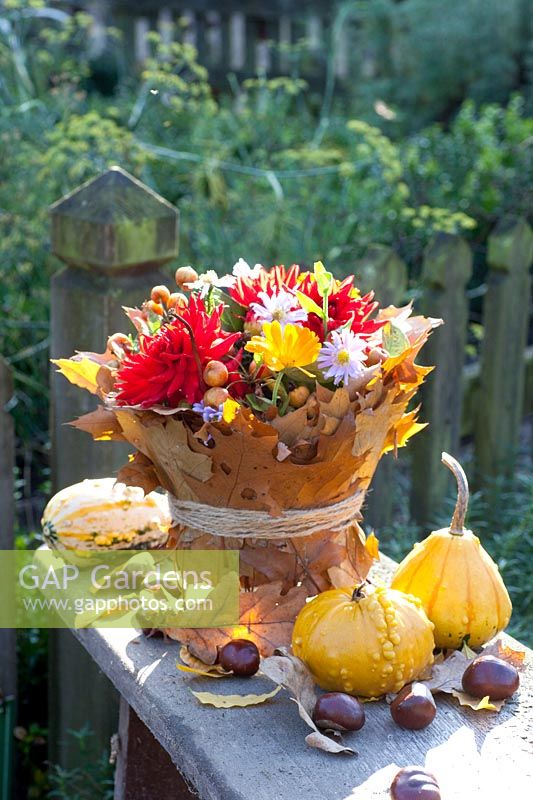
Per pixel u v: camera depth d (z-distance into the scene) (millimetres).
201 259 3211
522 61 5855
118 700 2174
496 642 1423
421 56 5750
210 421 1271
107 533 1614
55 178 3102
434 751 1251
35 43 4359
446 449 2738
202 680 1386
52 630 2188
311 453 1319
